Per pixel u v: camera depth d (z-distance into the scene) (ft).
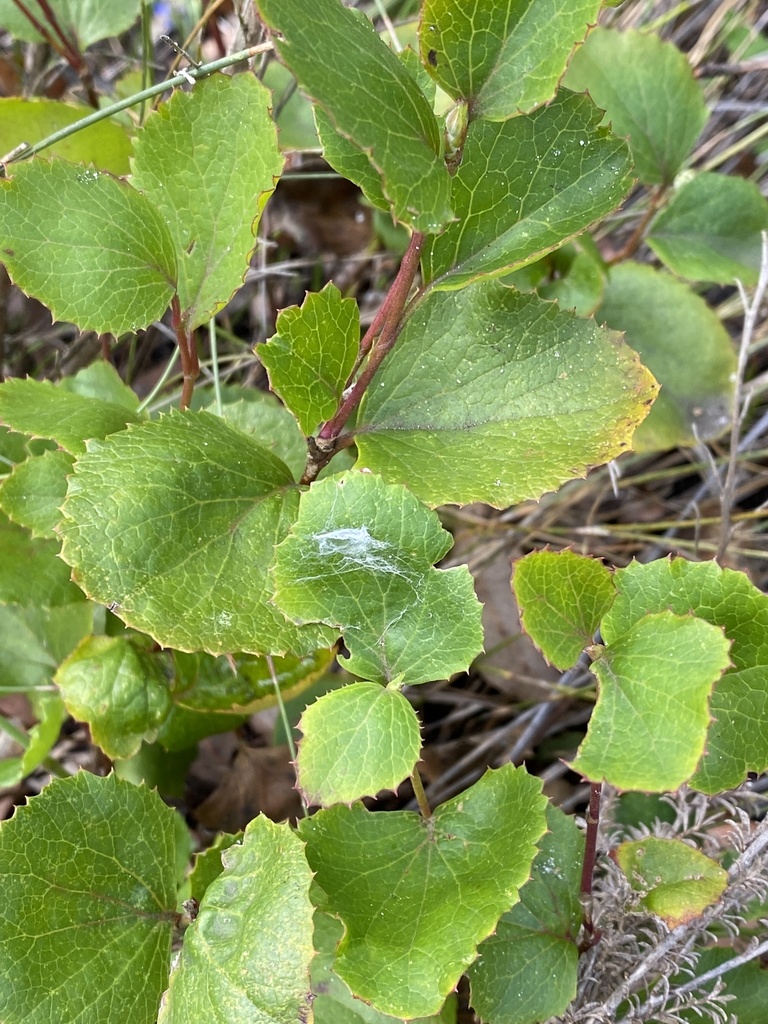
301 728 0.43
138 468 0.48
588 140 0.47
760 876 0.52
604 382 0.50
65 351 0.95
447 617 0.45
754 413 0.97
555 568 0.45
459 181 0.47
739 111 1.07
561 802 0.77
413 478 0.48
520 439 0.50
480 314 0.52
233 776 0.80
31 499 0.59
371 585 0.45
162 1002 0.46
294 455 0.63
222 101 0.53
